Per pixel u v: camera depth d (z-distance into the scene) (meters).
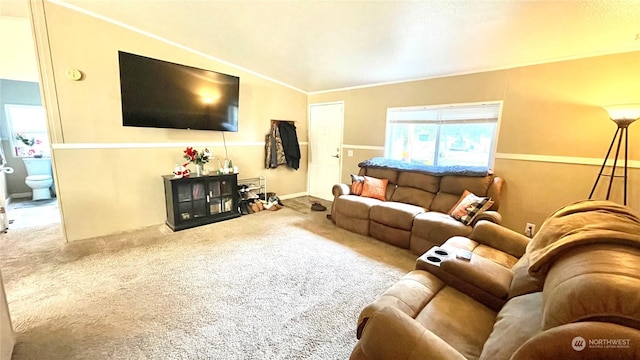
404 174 3.64
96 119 3.03
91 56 2.92
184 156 3.63
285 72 4.28
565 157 2.73
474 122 3.33
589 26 2.12
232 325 1.75
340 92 4.75
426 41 2.71
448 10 2.16
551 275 0.95
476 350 1.11
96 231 3.16
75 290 2.09
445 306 1.37
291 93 4.97
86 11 2.81
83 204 3.04
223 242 3.05
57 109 2.79
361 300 2.05
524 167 2.97
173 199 3.35
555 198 2.82
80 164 2.98
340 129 4.86
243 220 3.86
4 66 3.55
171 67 3.24
